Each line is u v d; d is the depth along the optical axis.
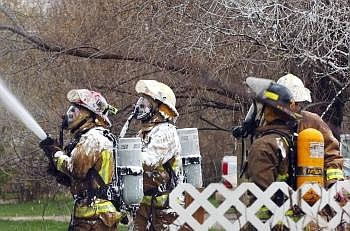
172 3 37.81
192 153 22.55
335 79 34.44
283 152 16.67
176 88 38.97
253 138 17.48
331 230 16.72
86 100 20.11
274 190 16.17
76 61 40.38
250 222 16.03
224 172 16.47
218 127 40.81
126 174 19.81
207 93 39.59
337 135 36.59
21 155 42.97
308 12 34.16
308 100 20.56
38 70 40.38
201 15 37.06
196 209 16.03
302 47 34.75
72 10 41.25
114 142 19.97
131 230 21.44
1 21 42.94
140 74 39.28
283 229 16.33
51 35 41.19
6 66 40.78
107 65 40.16
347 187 16.91
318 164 16.94
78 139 20.16
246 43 36.03
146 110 21.38
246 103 37.12
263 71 36.38
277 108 16.97
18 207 63.16
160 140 20.94
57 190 46.53
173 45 37.16
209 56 36.31
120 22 39.59
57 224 47.69
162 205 20.91
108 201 19.73
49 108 40.50
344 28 34.06
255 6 34.75
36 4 43.28
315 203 16.55
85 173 19.66
